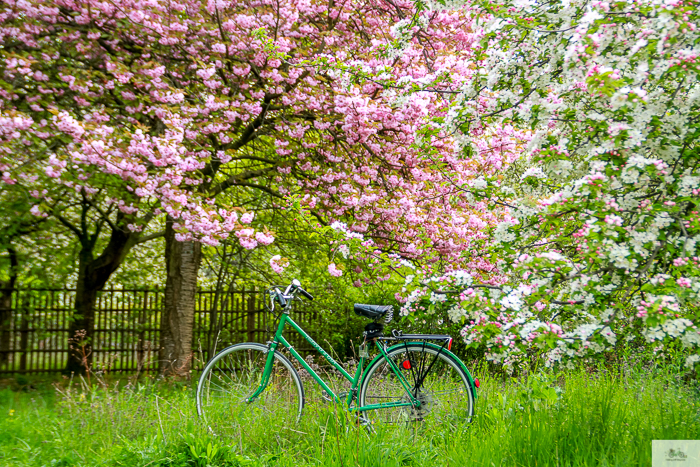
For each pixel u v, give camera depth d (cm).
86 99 674
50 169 562
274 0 716
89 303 953
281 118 766
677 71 286
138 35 695
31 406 560
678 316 259
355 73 566
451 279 352
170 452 322
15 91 643
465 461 299
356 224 780
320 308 940
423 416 383
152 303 1036
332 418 360
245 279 1104
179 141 581
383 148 776
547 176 350
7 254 895
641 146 301
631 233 291
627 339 343
